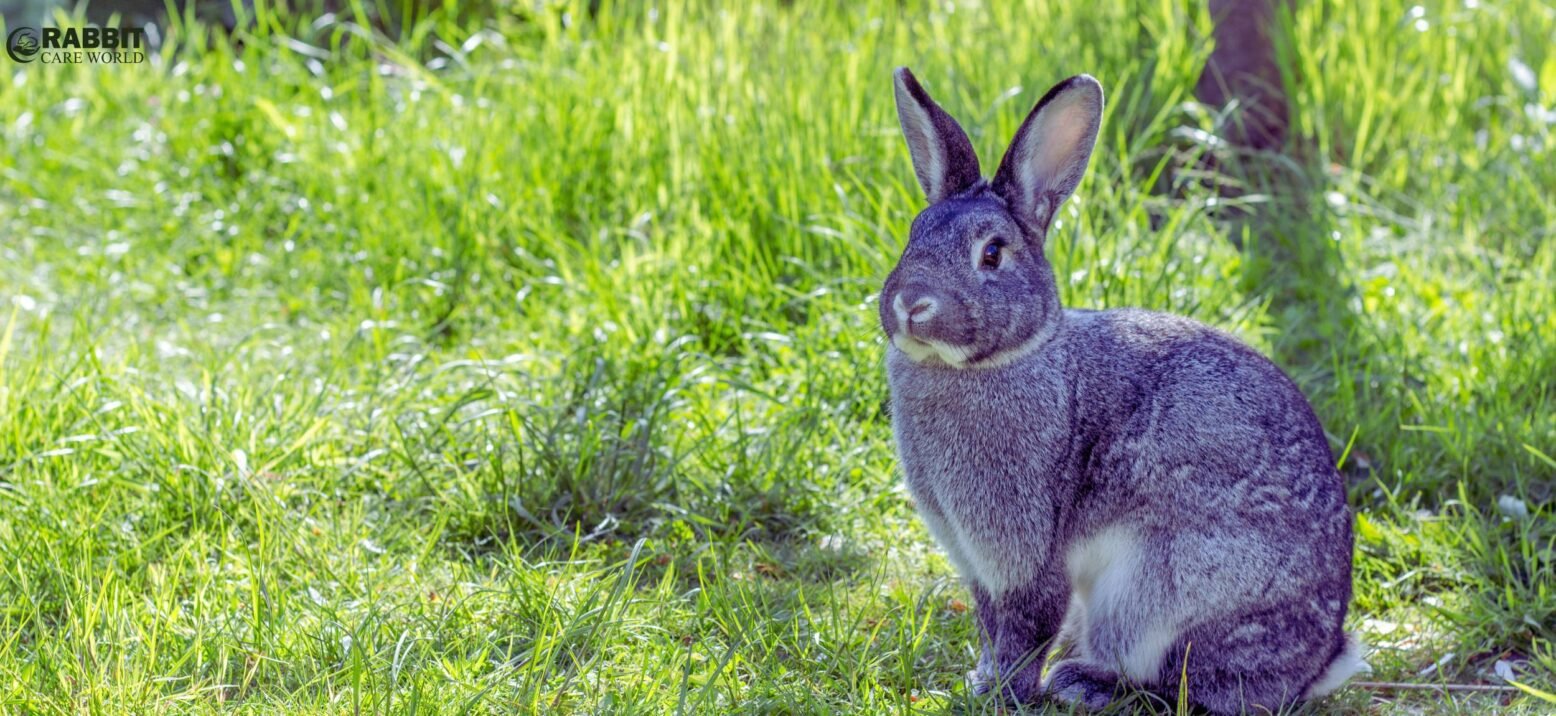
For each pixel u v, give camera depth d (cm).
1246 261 966
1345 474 815
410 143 1153
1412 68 1215
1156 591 605
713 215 1014
